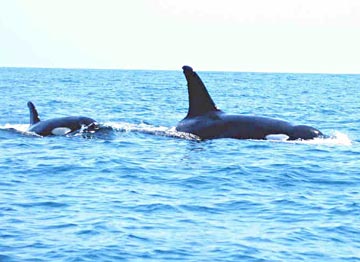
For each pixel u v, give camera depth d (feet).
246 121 133.59
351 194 88.02
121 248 62.39
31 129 142.61
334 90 483.51
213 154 116.88
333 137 135.74
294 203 81.76
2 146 125.08
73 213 74.28
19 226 68.69
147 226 69.72
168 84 543.80
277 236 67.31
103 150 121.19
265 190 89.61
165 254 61.21
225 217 74.43
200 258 60.49
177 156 115.14
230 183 93.40
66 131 138.92
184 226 70.23
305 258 60.95
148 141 132.05
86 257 59.77
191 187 90.43
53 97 310.65
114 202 80.07
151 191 87.20
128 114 217.97
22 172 99.25
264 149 121.90
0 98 293.02
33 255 59.98
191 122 135.95
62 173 98.99
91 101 286.87
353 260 60.59
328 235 67.97
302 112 245.45
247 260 60.18
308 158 114.52
